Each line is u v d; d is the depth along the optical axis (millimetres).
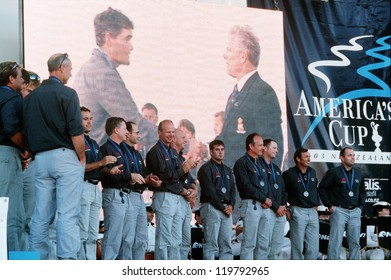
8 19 10242
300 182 11195
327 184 11547
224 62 11805
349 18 12828
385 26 13070
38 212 7340
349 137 12656
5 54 10180
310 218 11188
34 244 7305
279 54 12242
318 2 12625
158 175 9867
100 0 10953
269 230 10781
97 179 9023
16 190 7668
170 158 9930
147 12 11312
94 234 9125
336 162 12508
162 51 11359
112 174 9188
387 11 13086
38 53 10383
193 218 11281
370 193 12688
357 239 11594
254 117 11953
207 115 11609
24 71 7844
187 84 11508
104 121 10844
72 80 10672
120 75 11031
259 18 12141
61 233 7211
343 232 11539
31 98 7340
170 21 11469
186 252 10523
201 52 11648
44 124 7246
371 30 12961
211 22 11766
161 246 9844
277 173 11008
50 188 7375
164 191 9867
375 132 12844
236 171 10719
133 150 9883
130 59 11125
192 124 11500
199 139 11531
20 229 7754
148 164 9984
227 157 11703
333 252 11516
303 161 11180
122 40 11070
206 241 10398
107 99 10898
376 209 12672
